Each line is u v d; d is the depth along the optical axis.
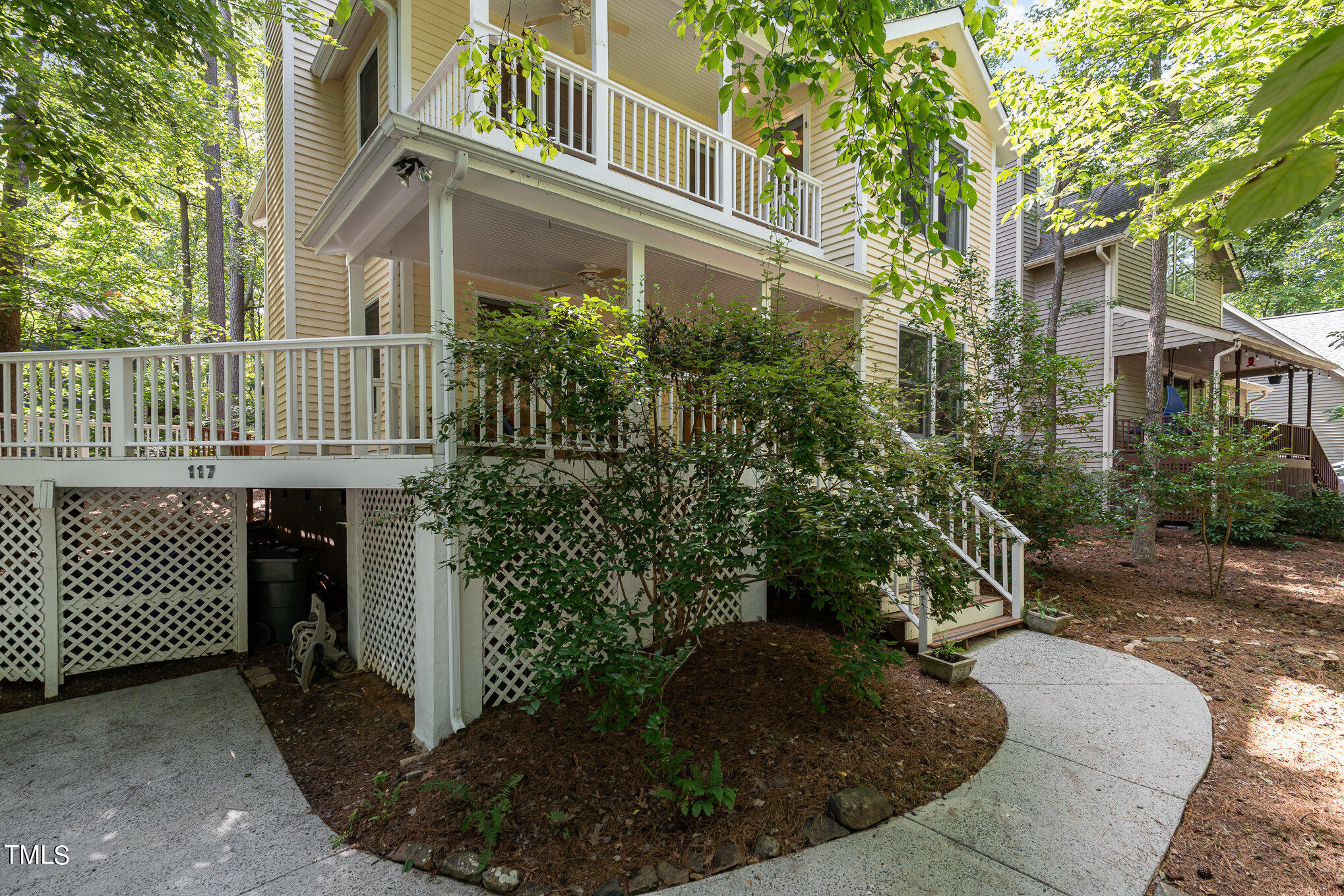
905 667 4.74
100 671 5.59
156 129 7.96
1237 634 5.51
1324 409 21.19
